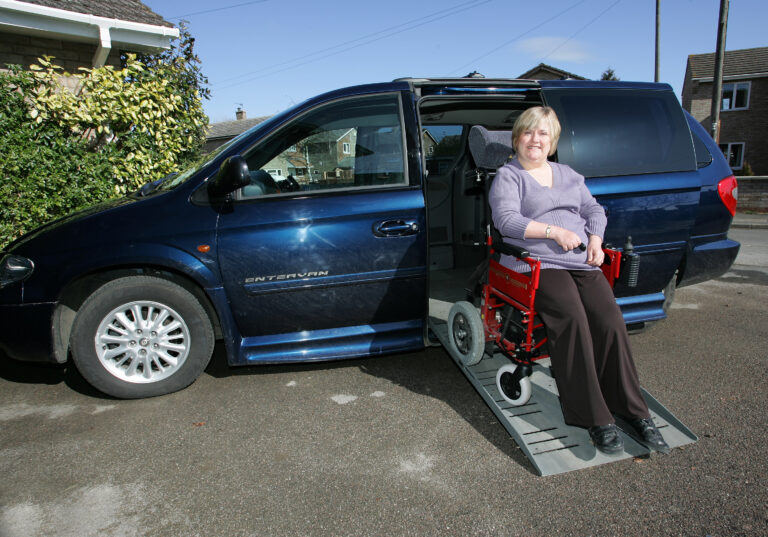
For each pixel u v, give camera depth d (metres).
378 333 3.01
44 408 2.79
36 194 4.63
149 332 2.80
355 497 2.02
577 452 2.22
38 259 2.66
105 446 2.41
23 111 4.70
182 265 2.67
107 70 5.19
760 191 14.00
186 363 2.86
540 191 2.43
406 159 2.91
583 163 3.07
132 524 1.88
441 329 3.17
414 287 2.95
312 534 1.82
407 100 2.97
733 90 22.77
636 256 2.30
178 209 2.73
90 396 2.93
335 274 2.83
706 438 2.38
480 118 4.04
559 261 2.32
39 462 2.28
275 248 2.75
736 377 3.04
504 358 3.05
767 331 3.85
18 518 1.91
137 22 6.22
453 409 2.74
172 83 5.78
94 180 4.96
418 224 2.88
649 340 3.70
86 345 2.72
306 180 2.86
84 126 5.10
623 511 1.90
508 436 2.46
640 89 3.32
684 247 3.29
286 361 2.91
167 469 2.22
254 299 2.80
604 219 2.47
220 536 1.82
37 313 2.67
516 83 3.12
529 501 1.97
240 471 2.20
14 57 5.92
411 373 3.21
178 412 2.74
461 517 1.89
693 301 4.73
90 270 2.65
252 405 2.81
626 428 2.29
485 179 2.81
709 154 3.48
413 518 1.89
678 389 2.89
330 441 2.44
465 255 4.50
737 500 1.94
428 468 2.21
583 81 3.27
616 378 2.17
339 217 2.79
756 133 22.59
